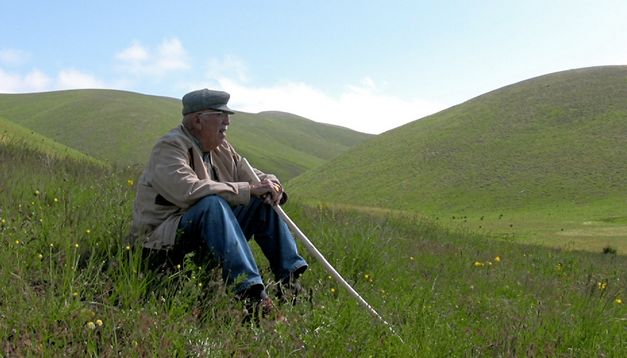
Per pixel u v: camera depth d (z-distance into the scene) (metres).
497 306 5.63
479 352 4.29
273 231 4.86
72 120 124.69
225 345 3.66
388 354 3.91
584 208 66.56
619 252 30.81
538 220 61.56
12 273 4.04
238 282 4.20
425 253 9.77
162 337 3.52
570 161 79.75
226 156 5.03
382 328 4.23
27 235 4.82
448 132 97.94
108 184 6.96
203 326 4.00
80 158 11.59
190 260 4.27
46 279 4.29
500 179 79.12
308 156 173.50
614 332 5.14
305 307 4.25
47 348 3.36
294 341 3.79
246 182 4.86
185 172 4.54
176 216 4.61
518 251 14.66
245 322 4.11
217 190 4.52
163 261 4.60
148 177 4.65
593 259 16.98
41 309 3.70
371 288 5.68
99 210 5.54
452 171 85.06
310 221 8.90
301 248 6.43
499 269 9.07
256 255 5.67
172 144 4.64
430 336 4.18
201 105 4.75
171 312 3.78
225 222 4.39
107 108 131.50
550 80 105.19
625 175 74.00
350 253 6.41
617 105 90.75
